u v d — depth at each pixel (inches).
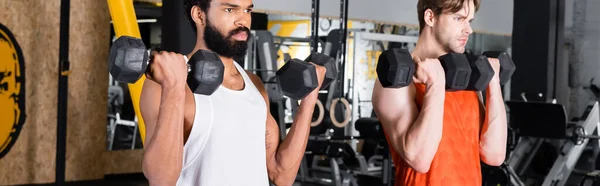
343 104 226.8
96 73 243.6
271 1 231.3
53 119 233.0
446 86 67.7
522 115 208.8
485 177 205.2
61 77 169.8
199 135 56.2
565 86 323.3
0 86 215.6
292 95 58.6
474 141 74.2
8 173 221.1
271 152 65.1
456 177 71.1
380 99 71.2
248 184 57.3
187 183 57.0
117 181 239.8
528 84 257.0
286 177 65.4
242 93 59.1
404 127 69.6
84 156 240.7
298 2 240.5
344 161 255.9
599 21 319.9
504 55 75.8
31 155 227.6
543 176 231.9
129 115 251.1
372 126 200.4
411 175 71.3
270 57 257.9
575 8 325.7
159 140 52.0
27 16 224.1
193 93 53.9
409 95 70.3
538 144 224.7
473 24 299.9
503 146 76.1
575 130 209.5
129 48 48.3
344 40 220.2
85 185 229.1
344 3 228.1
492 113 75.7
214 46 58.8
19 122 223.1
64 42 168.7
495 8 309.9
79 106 239.3
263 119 60.0
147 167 53.1
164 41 123.6
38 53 228.1
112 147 247.9
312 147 217.5
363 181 248.4
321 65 62.2
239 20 58.7
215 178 55.9
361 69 305.0
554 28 254.1
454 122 71.6
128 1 112.2
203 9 59.0
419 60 66.5
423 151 67.7
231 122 57.1
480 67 66.8
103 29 244.7
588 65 323.3
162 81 51.3
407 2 280.4
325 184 239.8
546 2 251.8
